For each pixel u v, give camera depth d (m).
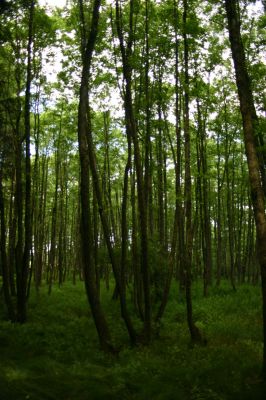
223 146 29.95
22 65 18.80
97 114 27.47
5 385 8.29
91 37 13.16
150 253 20.44
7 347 11.74
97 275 22.06
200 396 8.41
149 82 17.94
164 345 13.37
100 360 11.30
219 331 15.66
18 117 17.86
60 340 13.10
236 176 34.34
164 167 28.39
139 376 9.67
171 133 26.48
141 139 16.78
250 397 8.29
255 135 12.82
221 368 10.00
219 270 29.36
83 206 12.55
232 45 10.77
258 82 17.42
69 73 18.20
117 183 37.34
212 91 24.36
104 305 22.47
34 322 16.55
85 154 12.67
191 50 16.19
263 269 9.59
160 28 16.70
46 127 29.17
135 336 13.57
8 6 15.02
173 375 9.75
